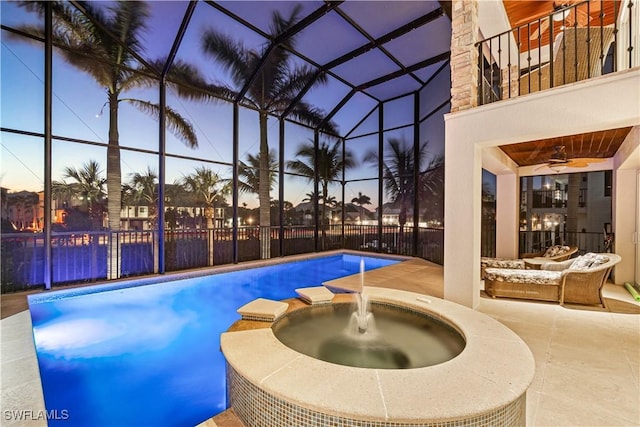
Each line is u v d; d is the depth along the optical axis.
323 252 9.95
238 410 1.92
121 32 5.48
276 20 5.77
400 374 1.75
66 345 3.60
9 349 2.54
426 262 7.66
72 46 5.39
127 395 2.73
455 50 4.09
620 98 2.85
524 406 1.78
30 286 4.97
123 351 3.53
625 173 5.02
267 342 2.22
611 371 2.33
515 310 3.79
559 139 4.25
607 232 5.81
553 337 2.97
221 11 5.43
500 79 5.29
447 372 1.77
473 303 3.82
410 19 5.73
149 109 6.77
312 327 2.84
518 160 5.88
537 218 10.09
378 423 1.39
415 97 8.58
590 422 1.75
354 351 2.38
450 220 4.00
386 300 3.39
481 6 4.79
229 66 6.77
